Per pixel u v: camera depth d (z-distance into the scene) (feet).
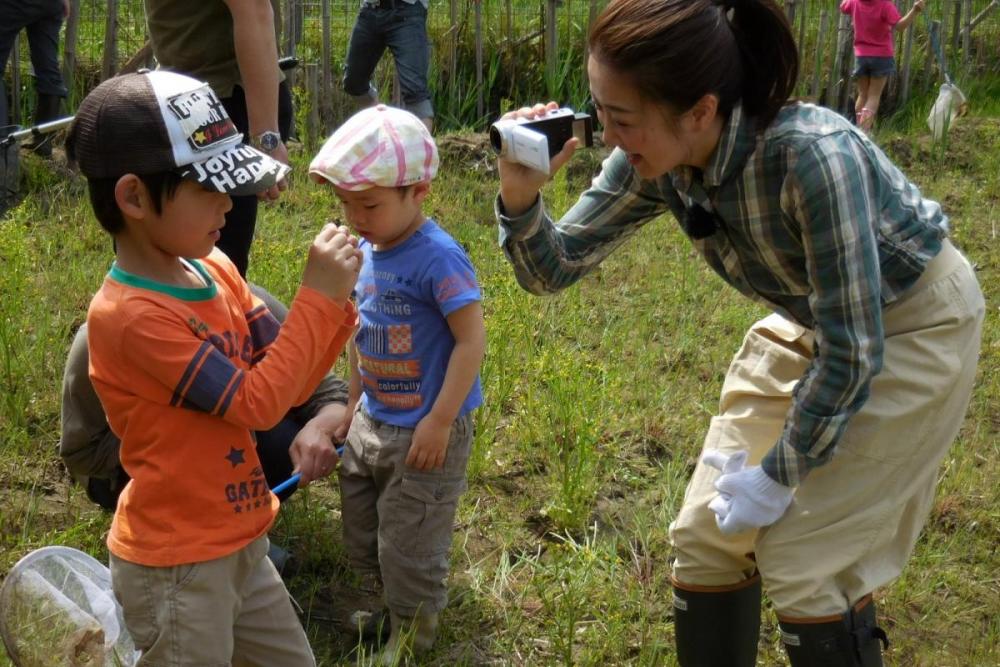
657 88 7.41
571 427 14.60
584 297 19.81
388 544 10.62
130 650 9.35
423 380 10.39
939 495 14.30
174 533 8.08
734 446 9.61
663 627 11.58
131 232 7.89
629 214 9.45
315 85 27.35
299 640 8.95
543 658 11.26
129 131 7.57
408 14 26.23
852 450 8.71
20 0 21.42
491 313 17.17
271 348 8.08
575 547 12.03
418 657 10.95
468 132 28.04
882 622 12.17
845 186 7.65
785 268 8.37
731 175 7.95
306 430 11.03
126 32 27.04
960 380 8.75
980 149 30.53
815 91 33.60
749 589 9.76
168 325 7.82
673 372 17.48
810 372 8.19
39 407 14.39
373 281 10.39
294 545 12.50
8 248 15.57
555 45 30.66
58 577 9.32
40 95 22.89
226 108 12.46
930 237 8.52
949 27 37.06
